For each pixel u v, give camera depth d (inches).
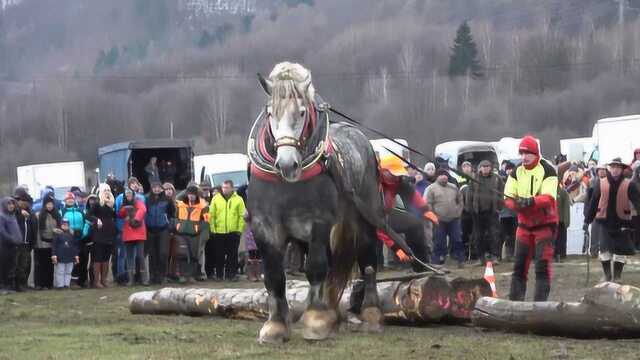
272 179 393.1
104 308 597.9
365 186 446.0
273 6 4365.2
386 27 3467.0
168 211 814.5
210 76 3289.9
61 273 776.9
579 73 3034.0
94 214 787.4
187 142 1256.8
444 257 843.4
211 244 838.5
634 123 1282.0
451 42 3299.7
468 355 367.2
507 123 2797.7
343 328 446.0
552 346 386.9
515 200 474.0
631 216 705.6
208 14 4291.3
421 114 2827.3
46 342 416.5
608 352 371.2
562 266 813.2
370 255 451.2
